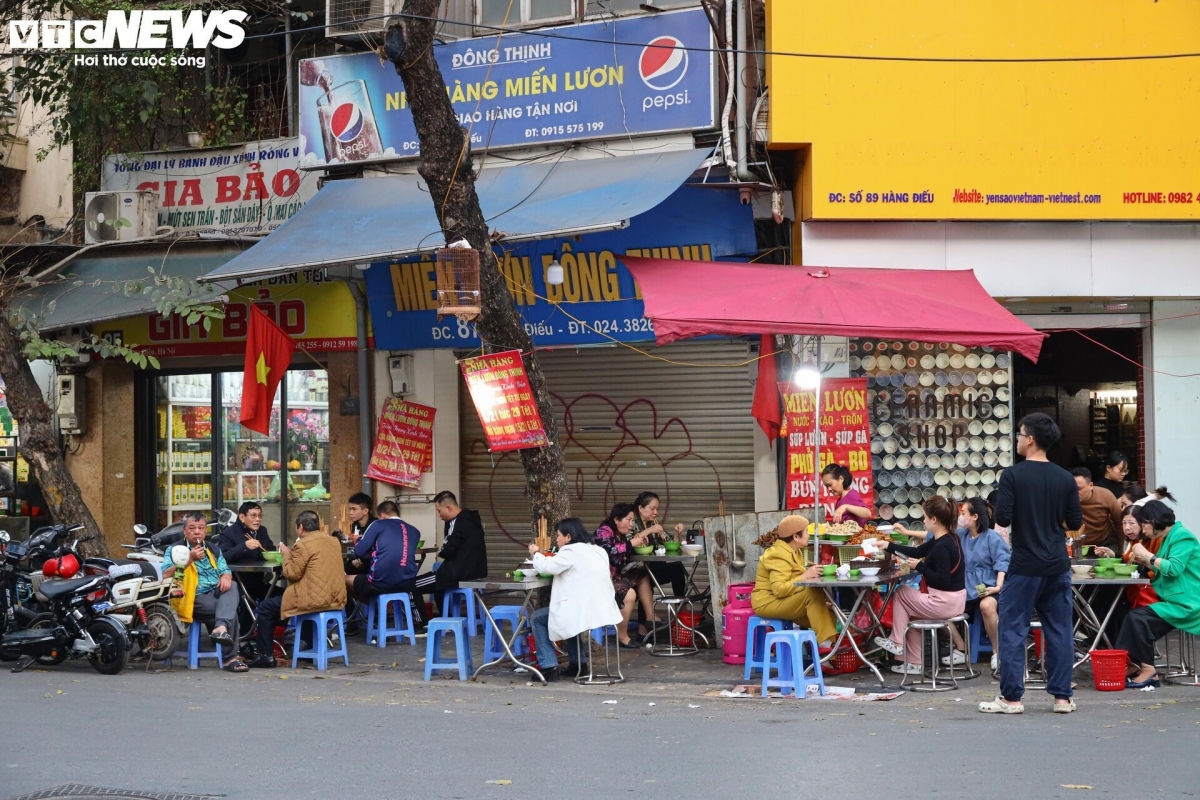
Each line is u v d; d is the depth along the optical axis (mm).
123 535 20688
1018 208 16125
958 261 16406
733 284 14562
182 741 10070
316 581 14625
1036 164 16141
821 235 16344
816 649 12719
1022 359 19562
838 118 16094
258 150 19891
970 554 13805
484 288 14477
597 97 16938
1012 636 11078
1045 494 10883
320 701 12359
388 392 19172
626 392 18328
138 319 20469
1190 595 12508
